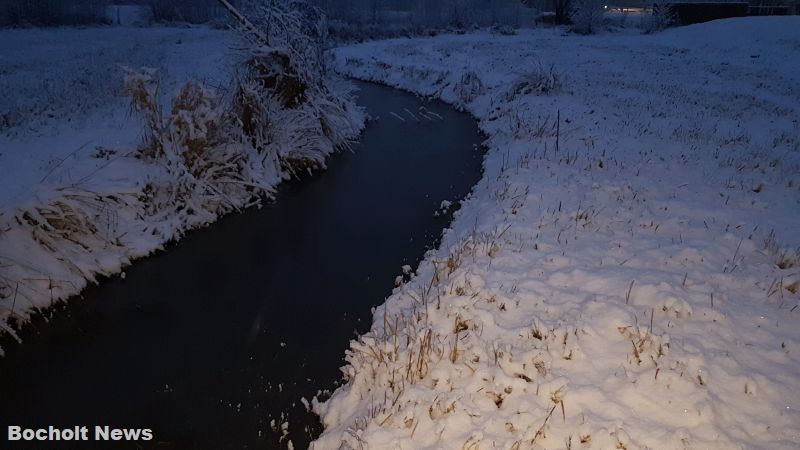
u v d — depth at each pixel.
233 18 12.20
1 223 5.73
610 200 7.69
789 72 19.95
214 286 6.23
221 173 8.55
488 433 3.58
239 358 4.98
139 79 7.92
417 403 3.85
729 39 28.14
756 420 3.58
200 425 4.19
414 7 42.22
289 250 7.14
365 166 10.88
